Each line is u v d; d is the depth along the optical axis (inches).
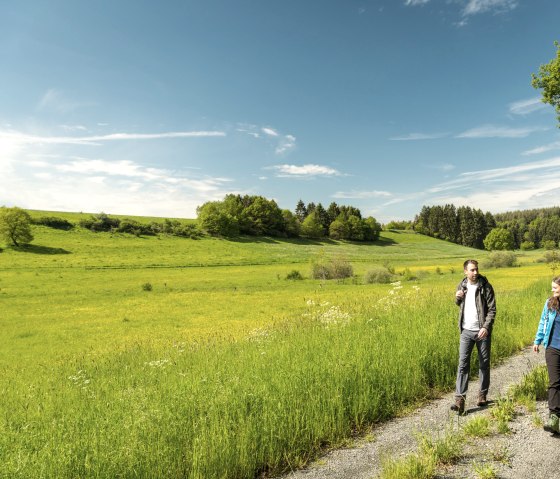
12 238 3496.6
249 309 1326.3
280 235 5605.3
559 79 1024.2
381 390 262.4
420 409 255.9
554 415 205.9
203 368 333.7
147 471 176.9
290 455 202.2
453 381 300.0
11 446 195.9
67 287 2025.1
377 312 515.2
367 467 188.9
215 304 1470.2
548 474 170.7
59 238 3917.3
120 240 4131.4
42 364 693.9
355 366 277.0
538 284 853.8
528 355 367.2
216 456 187.6
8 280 2229.3
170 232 4739.2
